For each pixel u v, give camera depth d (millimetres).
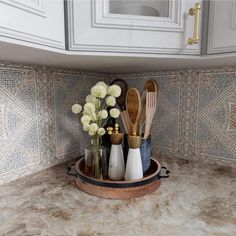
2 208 576
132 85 1094
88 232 476
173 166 898
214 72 865
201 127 925
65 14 521
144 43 571
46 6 470
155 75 1022
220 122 876
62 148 920
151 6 604
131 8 575
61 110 901
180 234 468
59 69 875
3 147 709
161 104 1023
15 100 730
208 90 889
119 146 687
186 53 604
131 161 653
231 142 860
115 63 741
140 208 575
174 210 565
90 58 617
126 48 562
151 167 766
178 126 986
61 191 676
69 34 527
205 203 602
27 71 759
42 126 830
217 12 568
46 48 481
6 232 478
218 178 777
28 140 784
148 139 728
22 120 757
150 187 659
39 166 833
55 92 868
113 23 542
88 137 1035
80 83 977
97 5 526
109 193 627
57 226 498
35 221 517
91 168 718
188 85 935
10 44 426
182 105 962
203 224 504
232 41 555
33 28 447
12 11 407
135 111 644
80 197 638
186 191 674
